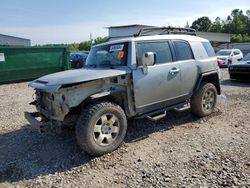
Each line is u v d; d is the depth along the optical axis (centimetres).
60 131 468
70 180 401
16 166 455
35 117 528
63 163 456
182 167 413
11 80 1360
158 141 526
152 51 549
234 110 720
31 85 505
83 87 453
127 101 507
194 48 639
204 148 479
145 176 395
